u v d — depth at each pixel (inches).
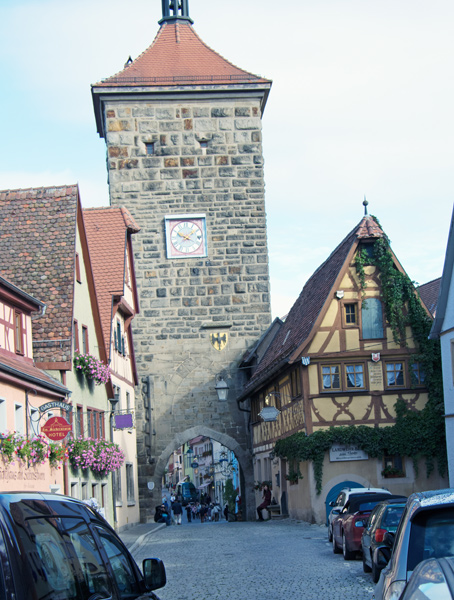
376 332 1133.1
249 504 1530.5
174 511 1753.2
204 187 1546.5
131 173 1536.7
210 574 609.6
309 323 1162.0
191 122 1552.7
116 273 1214.3
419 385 1125.1
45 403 749.3
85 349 993.5
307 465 1115.3
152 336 1523.1
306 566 629.3
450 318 1002.7
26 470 697.6
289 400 1215.6
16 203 979.9
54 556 178.7
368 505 666.8
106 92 1525.6
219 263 1536.7
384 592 246.2
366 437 1097.4
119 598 206.1
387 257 1131.9
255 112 1563.7
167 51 1603.1
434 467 1113.4
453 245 989.2
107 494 1078.4
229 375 1526.8
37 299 891.4
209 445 3376.0
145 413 1512.1
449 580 159.2
